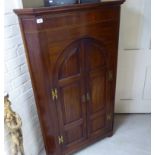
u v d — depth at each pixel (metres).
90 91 1.47
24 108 1.40
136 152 1.69
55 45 1.13
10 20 1.14
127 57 1.88
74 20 1.13
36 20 1.01
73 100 1.41
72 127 1.51
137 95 2.09
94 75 1.42
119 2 1.24
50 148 1.48
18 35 1.23
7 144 1.22
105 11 1.23
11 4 1.13
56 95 1.29
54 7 1.01
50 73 1.20
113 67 1.50
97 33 1.27
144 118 2.13
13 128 1.16
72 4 1.09
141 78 1.98
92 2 1.18
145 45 1.81
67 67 1.26
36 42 1.07
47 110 1.31
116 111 2.19
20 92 1.33
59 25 1.09
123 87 2.04
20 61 1.28
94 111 1.58
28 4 1.39
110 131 1.83
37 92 1.25
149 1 1.62
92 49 1.31
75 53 1.25
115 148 1.75
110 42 1.37
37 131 1.63
